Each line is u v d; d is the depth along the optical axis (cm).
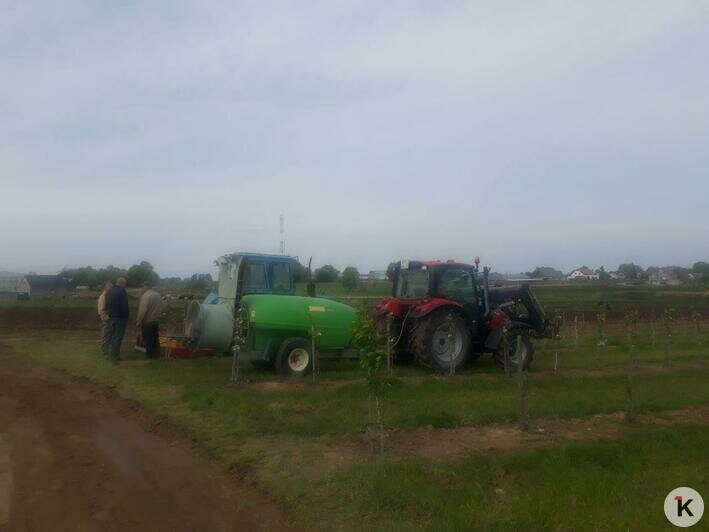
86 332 2419
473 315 1426
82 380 1304
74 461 781
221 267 1516
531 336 1493
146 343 1514
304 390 1108
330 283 3212
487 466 723
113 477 725
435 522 581
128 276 3803
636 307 3362
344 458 754
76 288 5038
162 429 921
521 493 660
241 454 778
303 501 635
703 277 5934
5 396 1147
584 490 661
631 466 758
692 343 1948
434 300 1398
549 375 1320
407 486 648
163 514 621
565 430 895
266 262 1441
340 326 1339
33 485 698
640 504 627
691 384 1241
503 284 1636
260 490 678
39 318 2950
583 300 3762
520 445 816
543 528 568
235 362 1199
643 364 1507
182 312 1770
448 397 1077
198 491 682
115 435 900
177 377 1244
